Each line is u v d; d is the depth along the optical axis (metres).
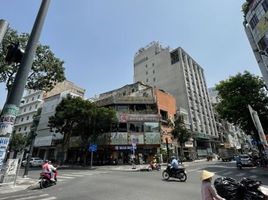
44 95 56.88
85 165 31.86
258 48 23.11
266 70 22.88
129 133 33.91
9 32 15.98
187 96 52.66
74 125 34.66
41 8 5.35
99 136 34.22
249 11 23.89
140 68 68.31
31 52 4.84
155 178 15.16
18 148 46.69
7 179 12.83
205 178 5.15
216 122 67.50
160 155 33.94
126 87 44.22
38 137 47.00
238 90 28.20
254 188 6.63
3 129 4.28
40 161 35.84
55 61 19.17
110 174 18.91
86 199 8.55
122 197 8.73
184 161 39.12
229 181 7.17
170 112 41.59
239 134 83.50
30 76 18.36
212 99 77.81
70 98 33.59
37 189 11.70
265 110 26.62
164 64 60.81
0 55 15.36
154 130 35.09
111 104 36.88
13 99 4.40
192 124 50.03
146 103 37.62
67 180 15.12
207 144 55.06
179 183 12.46
